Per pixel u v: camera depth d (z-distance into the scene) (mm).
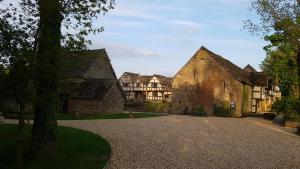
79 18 18406
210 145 24781
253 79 71562
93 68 56781
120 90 56969
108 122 38156
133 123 37500
